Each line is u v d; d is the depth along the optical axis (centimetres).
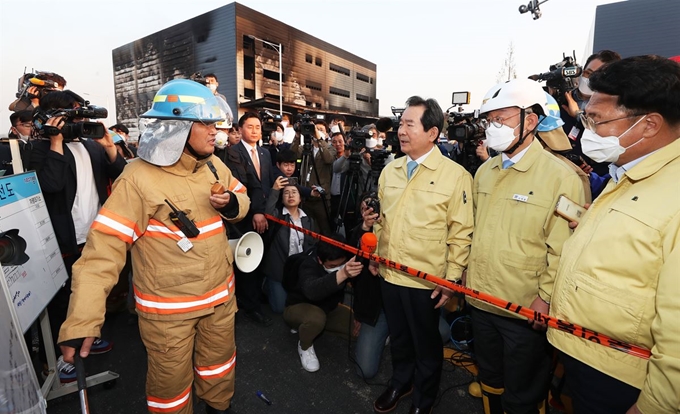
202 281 171
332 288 246
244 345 296
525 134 168
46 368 246
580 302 119
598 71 120
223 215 179
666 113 105
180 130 157
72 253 265
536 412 181
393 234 207
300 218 345
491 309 179
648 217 104
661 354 95
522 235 168
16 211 190
